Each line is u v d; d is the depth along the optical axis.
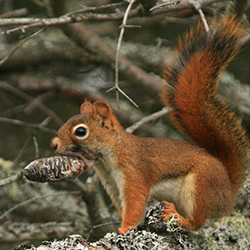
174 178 9.49
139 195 9.48
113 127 9.67
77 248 7.61
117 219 12.20
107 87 15.11
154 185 9.62
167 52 14.96
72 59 15.24
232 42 9.82
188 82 9.94
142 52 14.92
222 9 12.38
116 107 14.49
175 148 9.63
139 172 9.54
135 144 9.69
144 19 14.56
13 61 15.27
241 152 9.82
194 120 9.98
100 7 10.30
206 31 9.62
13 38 15.55
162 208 8.95
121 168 9.56
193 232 8.98
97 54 13.62
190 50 9.97
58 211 12.85
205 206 9.16
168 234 8.71
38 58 15.27
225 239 8.77
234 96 13.95
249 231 8.91
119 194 9.71
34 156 14.05
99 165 9.81
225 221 9.17
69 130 9.50
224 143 9.88
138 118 14.41
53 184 13.80
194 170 9.34
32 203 12.93
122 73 13.77
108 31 15.62
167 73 10.14
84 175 14.02
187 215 9.34
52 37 15.45
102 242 7.88
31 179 8.78
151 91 13.84
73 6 13.91
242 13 11.16
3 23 9.85
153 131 14.12
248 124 13.61
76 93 15.15
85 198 11.37
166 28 15.09
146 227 8.84
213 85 9.89
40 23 9.97
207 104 9.92
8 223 11.99
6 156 14.37
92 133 9.52
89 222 12.07
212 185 9.21
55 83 15.25
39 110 15.25
